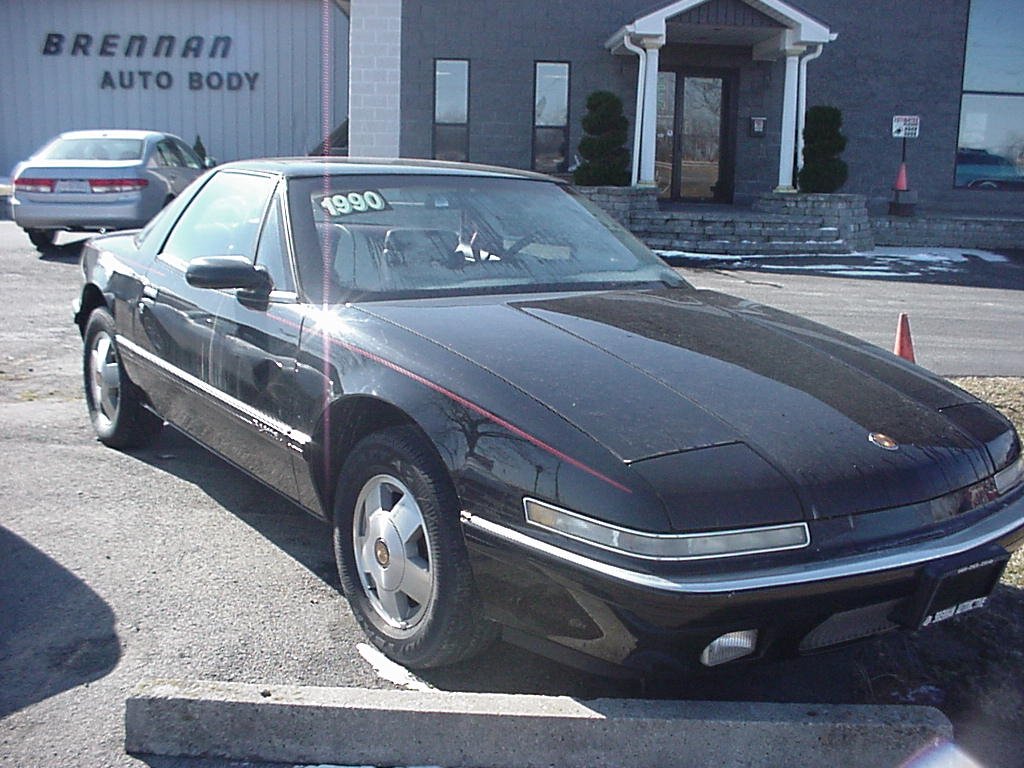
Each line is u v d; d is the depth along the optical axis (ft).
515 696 9.83
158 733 9.64
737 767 9.39
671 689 10.98
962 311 38.40
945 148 67.56
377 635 11.38
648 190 56.18
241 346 13.65
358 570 11.78
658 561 8.87
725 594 8.82
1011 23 66.69
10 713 10.21
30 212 43.93
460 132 63.26
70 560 13.75
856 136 66.44
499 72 62.80
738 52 64.64
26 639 11.65
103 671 11.03
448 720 9.49
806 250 55.06
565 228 15.35
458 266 13.78
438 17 61.98
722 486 9.19
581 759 9.45
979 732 10.51
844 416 10.46
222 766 9.53
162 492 16.42
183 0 88.02
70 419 20.34
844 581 9.18
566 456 9.49
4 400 21.67
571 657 9.75
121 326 17.43
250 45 88.38
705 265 50.96
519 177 16.21
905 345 22.82
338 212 14.06
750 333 12.51
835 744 9.41
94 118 89.76
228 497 16.29
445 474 10.48
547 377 10.50
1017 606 13.12
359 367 11.58
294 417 12.53
